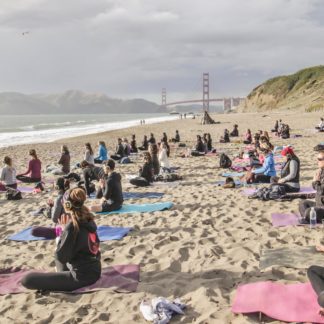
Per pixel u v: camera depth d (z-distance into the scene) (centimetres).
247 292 536
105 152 2116
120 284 596
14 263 708
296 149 2270
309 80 11806
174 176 1484
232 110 19975
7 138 4950
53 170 1827
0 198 1295
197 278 611
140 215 984
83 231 571
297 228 805
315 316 468
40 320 511
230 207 1013
